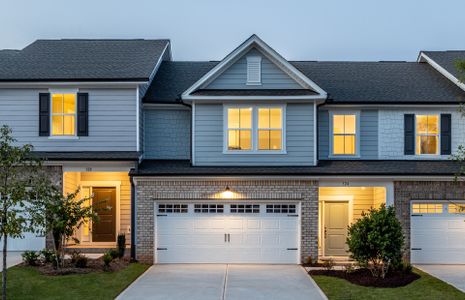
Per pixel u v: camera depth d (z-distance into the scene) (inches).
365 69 912.9
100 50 875.4
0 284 525.0
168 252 700.7
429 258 705.6
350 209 773.9
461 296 505.7
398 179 703.1
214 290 533.0
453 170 706.8
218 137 741.3
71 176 761.6
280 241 701.3
